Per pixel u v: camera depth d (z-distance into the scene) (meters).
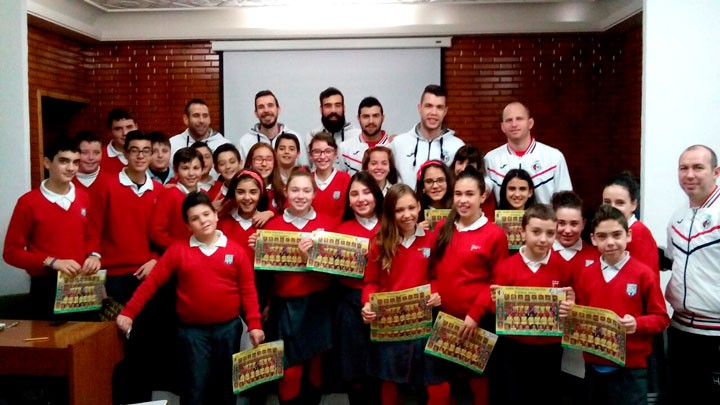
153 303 3.40
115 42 7.53
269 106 4.64
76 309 2.98
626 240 2.63
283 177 3.87
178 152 3.67
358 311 3.08
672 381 2.93
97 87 7.62
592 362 2.68
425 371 2.90
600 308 2.62
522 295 2.75
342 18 7.25
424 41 7.27
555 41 7.34
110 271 3.49
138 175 3.59
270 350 2.98
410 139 4.11
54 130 7.55
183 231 3.50
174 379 3.45
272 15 7.29
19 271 3.91
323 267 3.01
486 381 3.00
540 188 3.73
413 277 2.96
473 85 7.39
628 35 7.06
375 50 7.36
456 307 2.93
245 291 2.99
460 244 2.96
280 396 3.16
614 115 7.37
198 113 5.02
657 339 3.23
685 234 2.81
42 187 3.17
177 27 7.36
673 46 3.57
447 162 4.03
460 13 7.16
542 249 2.77
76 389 2.58
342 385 3.15
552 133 7.42
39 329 2.80
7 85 3.87
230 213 3.36
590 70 7.35
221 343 2.92
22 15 3.84
